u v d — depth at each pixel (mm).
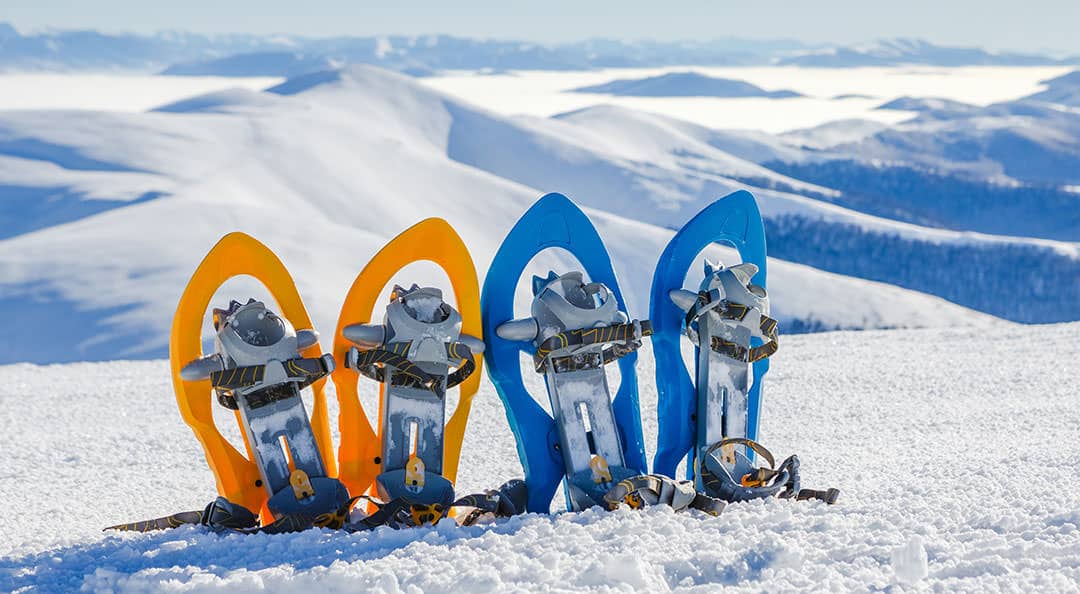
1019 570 2322
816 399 7117
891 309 85562
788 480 3309
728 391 3551
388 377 3256
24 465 5461
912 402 6926
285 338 3090
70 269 59594
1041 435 5258
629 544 2551
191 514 3256
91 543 2939
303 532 2852
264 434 3115
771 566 2369
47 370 10578
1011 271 163750
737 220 3805
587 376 3391
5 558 2852
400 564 2371
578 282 3434
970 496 3189
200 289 3166
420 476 3207
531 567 2355
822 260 166750
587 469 3350
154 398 8273
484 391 7547
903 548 2289
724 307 3482
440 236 3385
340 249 64688
